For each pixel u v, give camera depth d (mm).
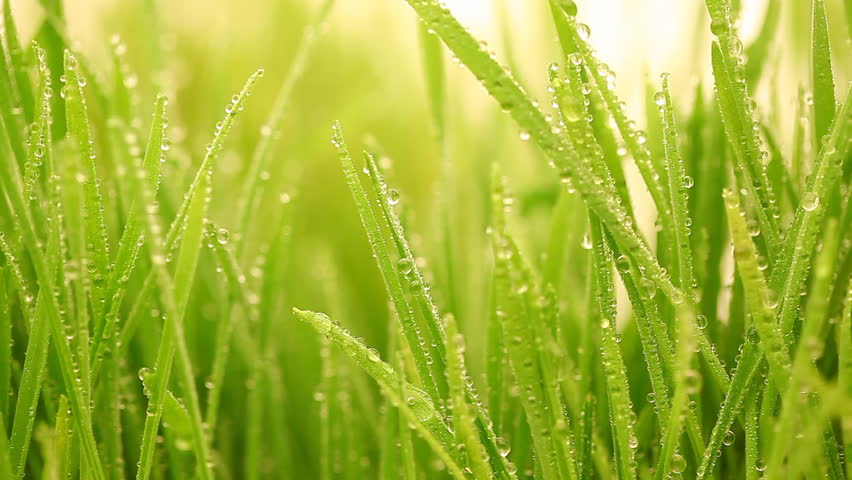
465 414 381
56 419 404
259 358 461
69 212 377
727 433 404
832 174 388
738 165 423
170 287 373
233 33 748
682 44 512
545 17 566
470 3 646
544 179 532
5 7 422
